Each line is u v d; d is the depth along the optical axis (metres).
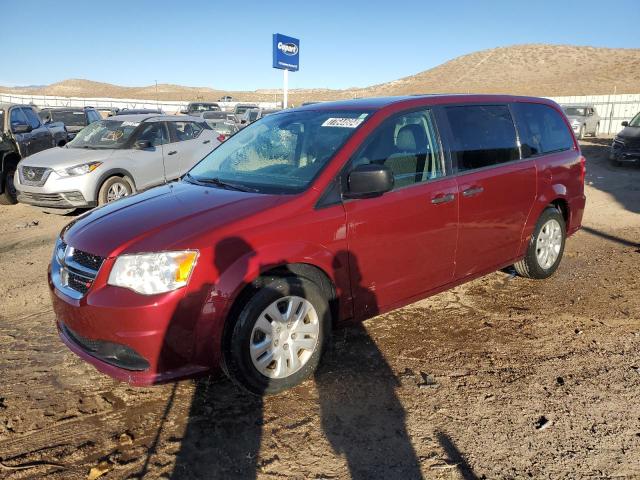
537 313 4.69
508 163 4.71
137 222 3.31
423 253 4.01
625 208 9.42
